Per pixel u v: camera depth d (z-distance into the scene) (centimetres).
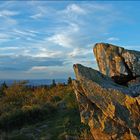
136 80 2264
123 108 2017
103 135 2045
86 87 2120
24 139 2306
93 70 2216
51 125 2664
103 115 2081
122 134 2012
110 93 2058
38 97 4212
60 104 3400
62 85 5159
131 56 2280
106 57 2373
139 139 1950
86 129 2330
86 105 2133
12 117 2828
